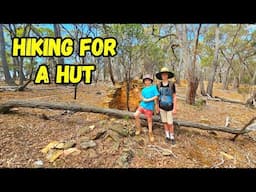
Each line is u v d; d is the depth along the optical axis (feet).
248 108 41.88
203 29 74.95
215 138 20.24
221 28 85.10
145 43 26.35
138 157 14.56
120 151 14.75
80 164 13.41
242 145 20.04
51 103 19.65
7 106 19.62
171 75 16.94
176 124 19.69
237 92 87.40
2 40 49.34
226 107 41.11
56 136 16.24
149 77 16.85
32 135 16.15
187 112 29.89
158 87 16.97
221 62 127.54
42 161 13.44
